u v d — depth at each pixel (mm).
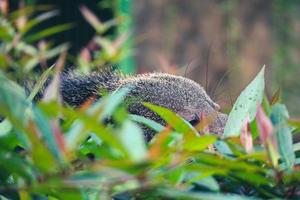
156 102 8320
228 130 5355
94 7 14242
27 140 4227
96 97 8586
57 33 13977
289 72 26359
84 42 14070
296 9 27250
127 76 8992
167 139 4484
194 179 4398
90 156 5430
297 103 25953
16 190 4164
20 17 10242
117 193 4391
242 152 4676
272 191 4582
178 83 8562
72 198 4469
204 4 24891
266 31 25844
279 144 4633
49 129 4055
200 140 4305
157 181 4105
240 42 25172
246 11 25500
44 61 10375
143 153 4008
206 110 8336
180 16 24562
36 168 4094
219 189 4555
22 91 4672
